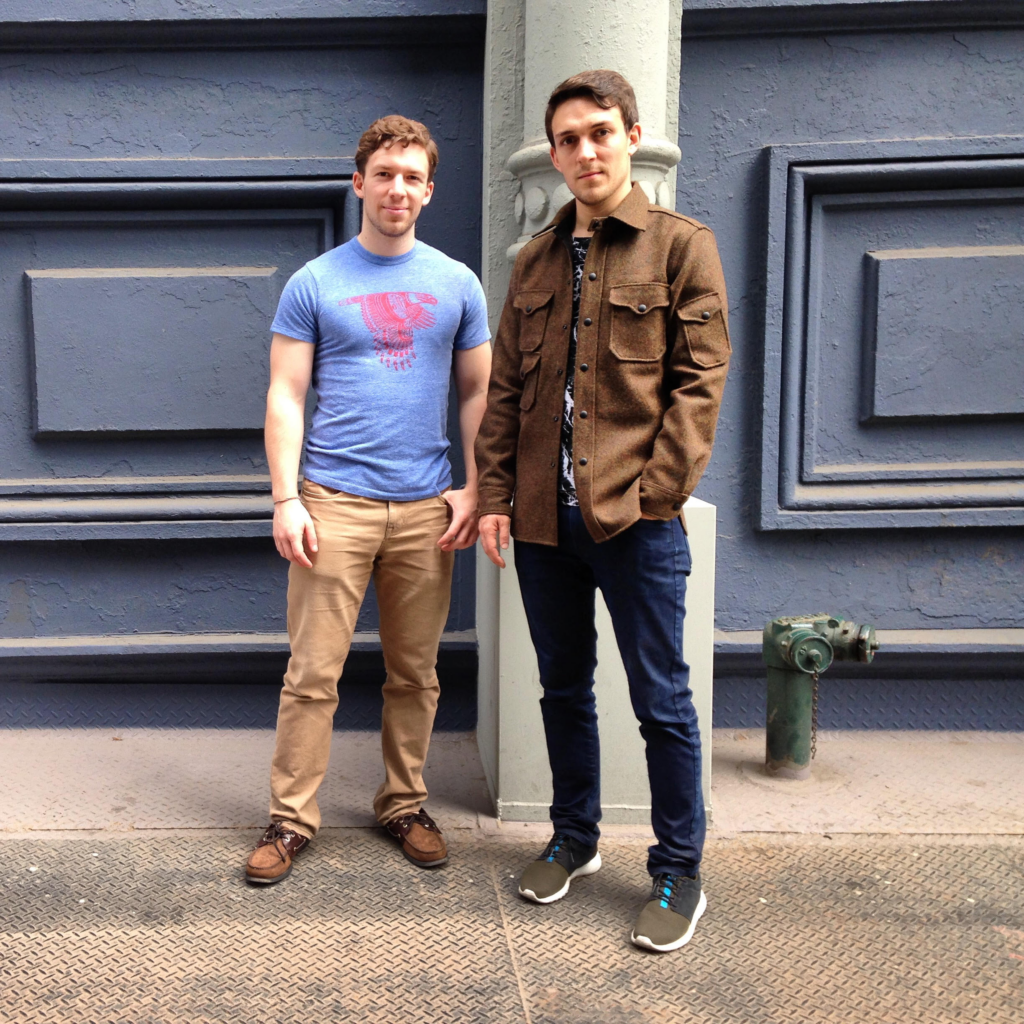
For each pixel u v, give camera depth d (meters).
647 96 2.60
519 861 2.44
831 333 3.17
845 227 3.14
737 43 3.08
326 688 2.39
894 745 3.18
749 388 3.19
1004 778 2.94
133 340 3.10
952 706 3.28
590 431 1.97
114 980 1.91
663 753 2.09
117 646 3.14
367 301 2.28
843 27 3.04
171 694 3.24
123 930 2.09
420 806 2.69
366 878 2.34
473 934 2.10
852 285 3.16
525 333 2.12
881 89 3.09
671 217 1.95
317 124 3.08
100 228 3.10
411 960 2.00
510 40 2.81
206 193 3.04
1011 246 3.14
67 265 3.11
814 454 3.20
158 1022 1.78
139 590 3.20
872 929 2.13
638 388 1.94
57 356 3.09
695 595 2.56
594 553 2.02
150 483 3.16
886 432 3.21
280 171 3.04
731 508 3.23
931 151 3.05
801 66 3.08
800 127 3.10
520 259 2.17
